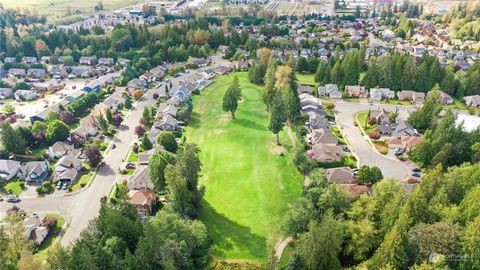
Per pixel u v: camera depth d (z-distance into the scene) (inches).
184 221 3191.4
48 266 2502.5
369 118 5516.7
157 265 2731.3
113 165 4564.5
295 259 2760.8
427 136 4569.4
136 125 5610.2
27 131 4869.6
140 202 3646.7
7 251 2829.7
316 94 6668.3
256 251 3233.3
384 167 4441.4
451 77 6476.4
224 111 5989.2
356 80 6840.6
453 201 3223.4
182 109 5728.3
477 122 5315.0
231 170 4397.1
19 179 4247.0
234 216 3651.6
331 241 2588.6
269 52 7524.6
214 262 3080.7
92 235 2883.9
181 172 3565.5
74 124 5629.9
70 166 4335.6
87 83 7298.2
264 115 5861.2
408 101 6496.1
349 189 3774.6
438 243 2556.6
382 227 2893.7
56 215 3688.5
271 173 4320.9
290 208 3737.7
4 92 6702.8
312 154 4660.4
